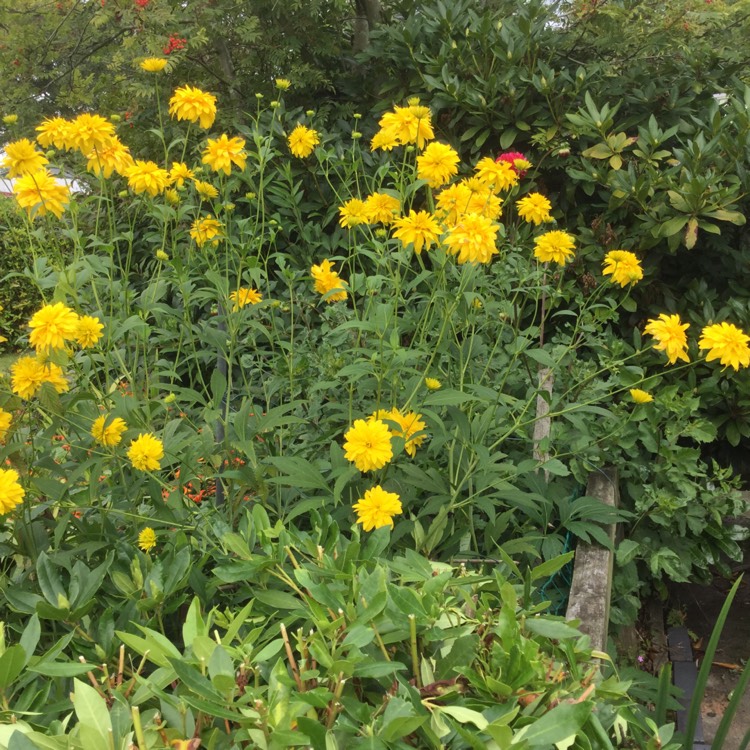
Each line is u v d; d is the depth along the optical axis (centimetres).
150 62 263
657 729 139
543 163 402
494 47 415
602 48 477
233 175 331
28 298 596
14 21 595
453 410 224
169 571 164
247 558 155
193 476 221
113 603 170
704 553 290
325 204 410
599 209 398
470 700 126
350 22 581
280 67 516
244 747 118
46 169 239
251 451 202
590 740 129
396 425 208
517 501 225
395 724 112
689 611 307
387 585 135
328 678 123
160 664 127
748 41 499
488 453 219
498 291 286
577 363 305
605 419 287
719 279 378
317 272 255
